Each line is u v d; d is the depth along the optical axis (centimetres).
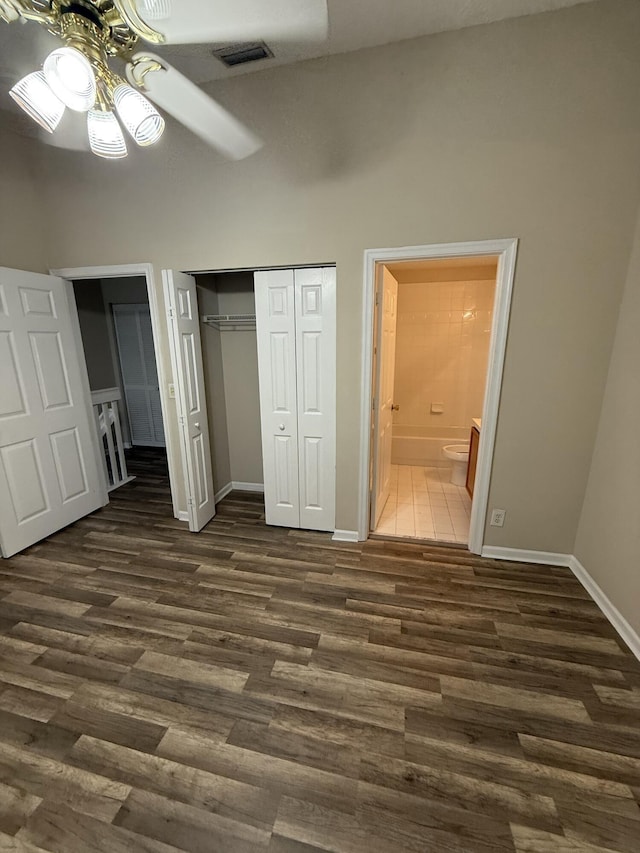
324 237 227
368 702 150
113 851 107
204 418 293
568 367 212
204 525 295
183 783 123
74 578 231
